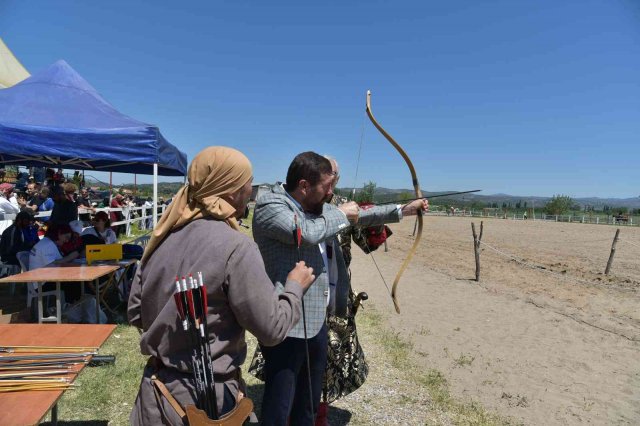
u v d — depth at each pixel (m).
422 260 16.72
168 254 1.62
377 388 4.54
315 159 2.48
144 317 1.68
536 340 7.08
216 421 1.55
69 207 7.52
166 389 1.59
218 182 1.65
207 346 1.55
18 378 2.07
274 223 2.27
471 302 9.62
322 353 2.51
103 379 4.11
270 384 2.37
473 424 3.97
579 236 29.56
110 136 6.18
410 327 7.45
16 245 7.29
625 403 4.93
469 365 5.82
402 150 3.26
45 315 5.61
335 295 2.90
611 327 7.96
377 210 2.95
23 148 5.74
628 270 14.77
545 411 4.64
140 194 23.16
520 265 15.49
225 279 1.56
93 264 5.79
